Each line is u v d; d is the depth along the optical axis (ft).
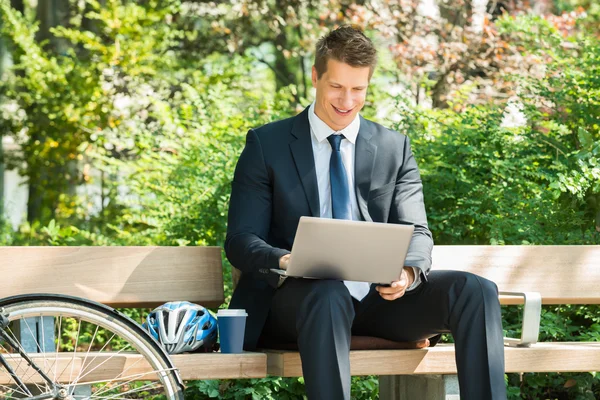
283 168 12.57
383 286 11.68
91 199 36.42
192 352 12.15
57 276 13.03
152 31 35.76
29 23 37.55
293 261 11.16
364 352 12.00
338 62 12.28
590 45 21.03
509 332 16.74
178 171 20.74
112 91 35.76
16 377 10.64
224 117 22.45
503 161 17.98
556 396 16.89
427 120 19.81
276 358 11.96
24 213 41.14
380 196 12.72
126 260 13.34
